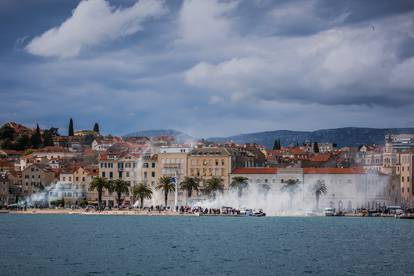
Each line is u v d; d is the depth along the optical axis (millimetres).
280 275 124812
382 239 198000
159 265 136750
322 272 128625
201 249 167000
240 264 139125
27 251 159125
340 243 185000
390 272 129250
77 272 126438
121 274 124812
